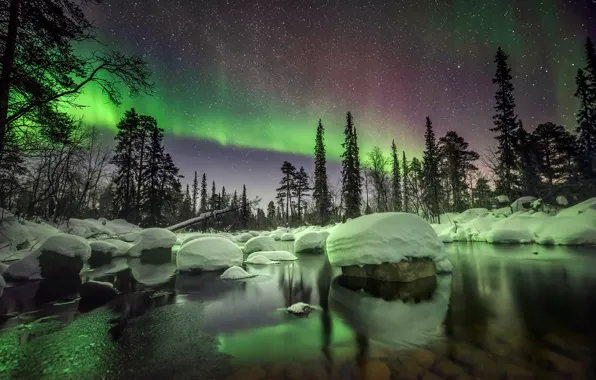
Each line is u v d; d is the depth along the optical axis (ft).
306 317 19.27
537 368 11.29
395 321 17.84
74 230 68.28
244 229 162.20
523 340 14.14
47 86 29.58
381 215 30.42
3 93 25.32
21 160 43.88
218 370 12.07
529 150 104.47
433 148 123.13
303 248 64.03
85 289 25.53
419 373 11.20
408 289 25.81
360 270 31.30
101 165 95.45
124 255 56.34
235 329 17.20
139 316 20.04
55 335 16.57
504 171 100.48
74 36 28.35
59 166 82.33
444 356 12.67
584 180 85.71
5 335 16.62
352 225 31.37
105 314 20.59
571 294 22.50
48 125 33.30
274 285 29.78
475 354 12.72
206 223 142.20
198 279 33.45
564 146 107.76
